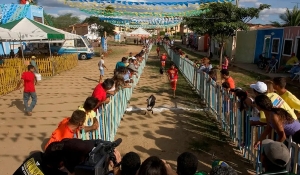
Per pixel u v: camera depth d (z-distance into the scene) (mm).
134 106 9070
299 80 14180
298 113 4777
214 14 19469
